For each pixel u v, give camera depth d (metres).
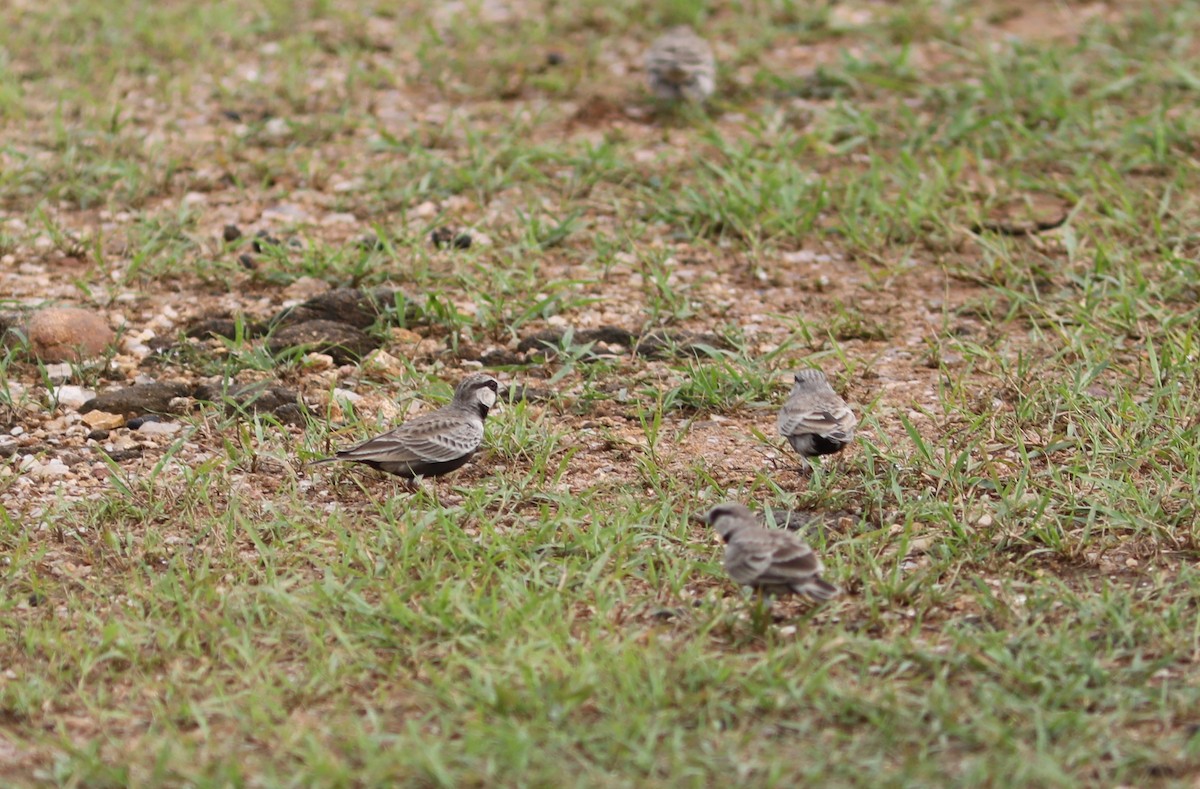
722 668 8.83
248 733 8.55
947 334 14.83
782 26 23.53
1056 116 19.61
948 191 17.81
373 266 15.91
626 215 17.45
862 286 16.00
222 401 13.29
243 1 24.66
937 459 12.08
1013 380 13.42
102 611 10.03
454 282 15.76
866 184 17.92
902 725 8.36
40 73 21.56
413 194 17.61
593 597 10.05
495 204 17.78
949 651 9.26
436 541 10.66
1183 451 11.85
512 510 11.38
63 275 15.97
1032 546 10.69
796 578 9.32
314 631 9.54
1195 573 10.12
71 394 13.56
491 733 8.16
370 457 11.41
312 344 14.35
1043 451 12.24
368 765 7.97
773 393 13.63
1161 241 16.23
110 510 11.38
